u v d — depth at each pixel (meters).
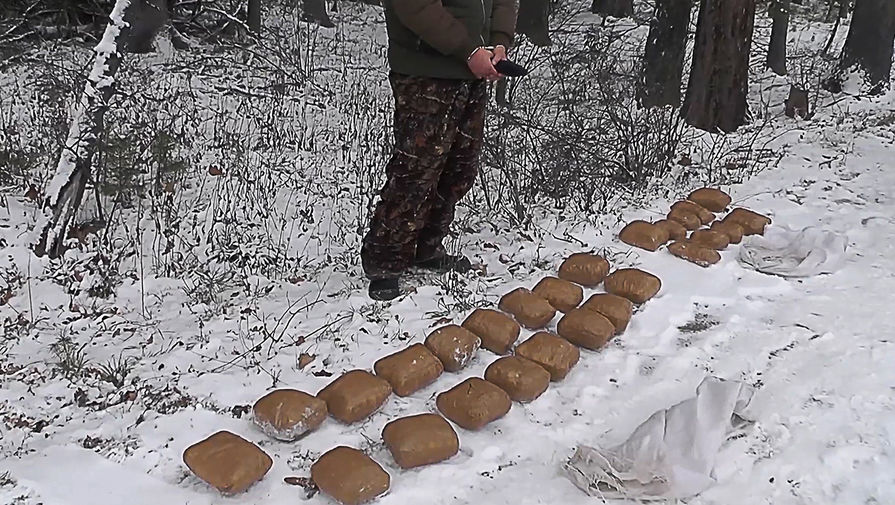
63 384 3.42
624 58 12.13
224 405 3.30
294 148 7.32
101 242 4.97
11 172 6.03
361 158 6.82
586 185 5.95
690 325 4.09
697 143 7.62
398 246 4.18
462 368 3.62
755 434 3.14
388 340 3.85
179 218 5.43
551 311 4.03
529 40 12.16
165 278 4.62
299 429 3.07
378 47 13.33
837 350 3.80
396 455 2.93
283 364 3.62
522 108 7.48
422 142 3.94
